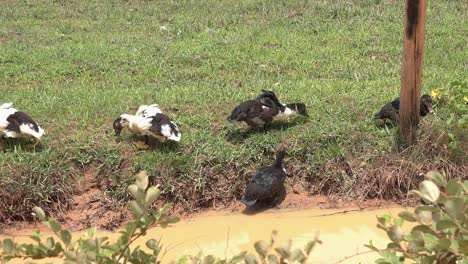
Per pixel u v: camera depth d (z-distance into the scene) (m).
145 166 7.87
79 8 15.42
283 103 9.37
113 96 9.93
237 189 7.98
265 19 14.47
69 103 9.59
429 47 12.49
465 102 8.88
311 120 8.86
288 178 8.16
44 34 13.58
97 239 3.57
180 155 8.09
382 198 7.97
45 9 15.27
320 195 8.07
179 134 8.11
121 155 8.06
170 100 9.72
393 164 8.05
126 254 3.75
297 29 13.73
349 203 7.93
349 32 13.38
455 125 8.30
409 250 3.40
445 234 3.28
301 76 11.20
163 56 12.15
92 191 7.87
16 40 13.16
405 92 8.15
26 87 10.70
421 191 3.24
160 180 7.81
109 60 11.88
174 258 6.88
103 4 15.78
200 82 10.86
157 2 15.94
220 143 8.30
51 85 10.85
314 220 7.66
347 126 8.59
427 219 3.31
